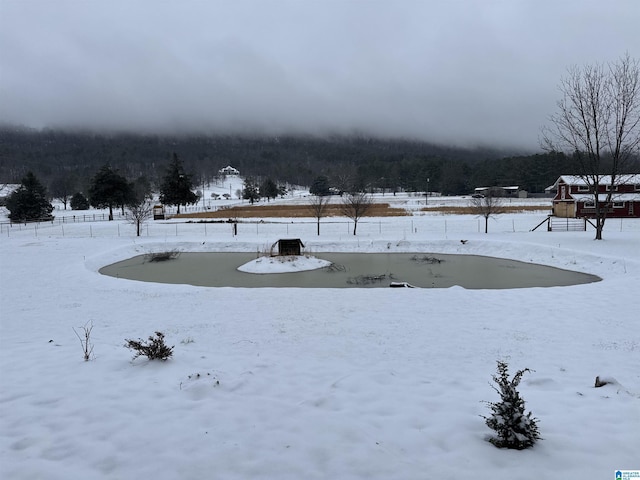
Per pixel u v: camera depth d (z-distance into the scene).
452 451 4.31
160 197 73.50
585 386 6.29
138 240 35.25
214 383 6.17
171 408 5.34
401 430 4.80
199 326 10.84
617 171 29.11
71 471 3.95
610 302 12.70
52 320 11.77
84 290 16.56
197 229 43.12
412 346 9.04
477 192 109.56
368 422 5.03
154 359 7.34
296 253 26.98
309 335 9.93
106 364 7.12
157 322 11.37
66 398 5.64
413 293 15.13
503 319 11.24
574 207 46.06
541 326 10.43
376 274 22.11
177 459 4.16
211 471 3.96
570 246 25.70
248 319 11.57
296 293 15.36
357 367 7.56
